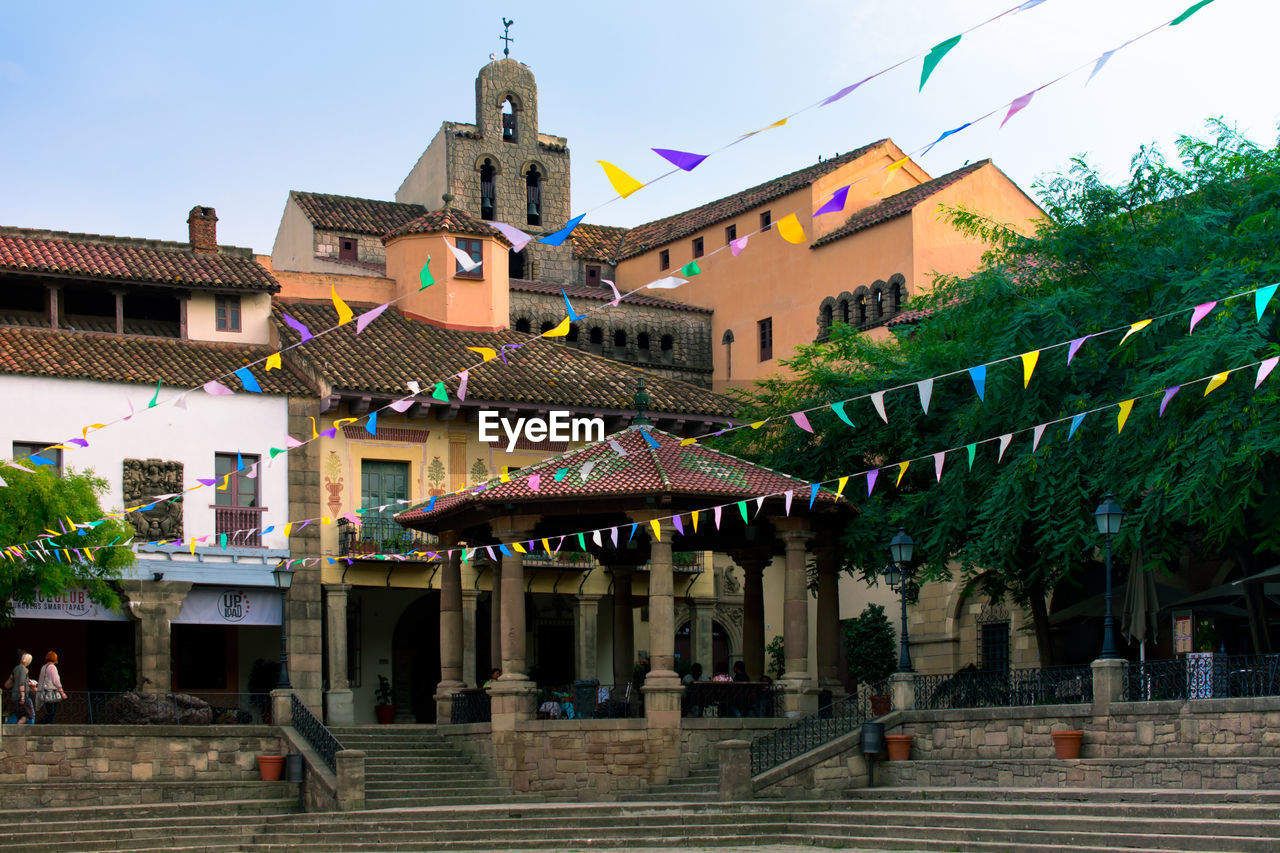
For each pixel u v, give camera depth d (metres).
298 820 29.34
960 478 32.78
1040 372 31.44
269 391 39.81
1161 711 25.70
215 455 39.09
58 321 40.12
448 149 61.16
